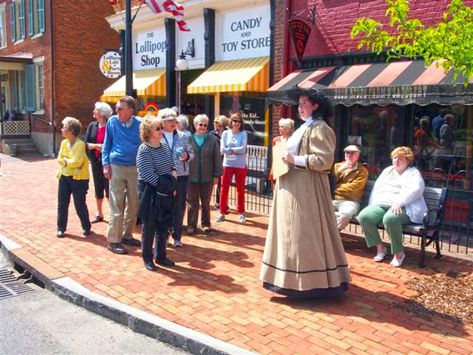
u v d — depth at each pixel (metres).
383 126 9.11
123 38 16.38
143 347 4.00
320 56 9.72
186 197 7.25
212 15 12.53
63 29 19.56
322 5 9.62
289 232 4.60
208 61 12.65
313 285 4.57
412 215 5.85
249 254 6.31
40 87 21.05
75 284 5.16
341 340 3.96
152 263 5.67
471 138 7.97
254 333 4.06
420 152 8.62
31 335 4.22
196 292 4.96
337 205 6.56
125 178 6.33
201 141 7.15
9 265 6.30
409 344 3.90
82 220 7.12
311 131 4.54
